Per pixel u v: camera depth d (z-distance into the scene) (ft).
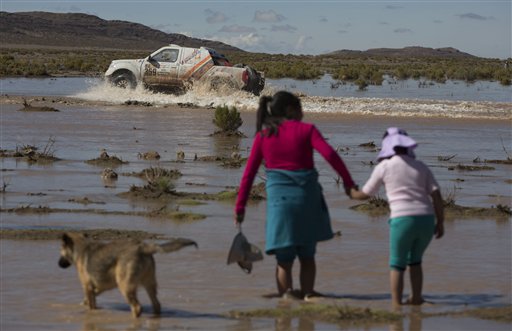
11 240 57.47
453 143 125.59
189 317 41.55
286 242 44.62
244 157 106.22
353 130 139.44
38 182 83.15
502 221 68.90
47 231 59.77
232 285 47.88
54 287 46.57
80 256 42.42
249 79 189.88
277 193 44.88
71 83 267.39
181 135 128.88
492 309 43.57
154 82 193.47
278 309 42.78
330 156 44.45
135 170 92.43
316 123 148.97
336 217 68.95
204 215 67.46
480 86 302.86
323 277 50.08
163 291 46.39
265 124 45.57
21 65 354.95
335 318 41.47
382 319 41.47
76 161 98.43
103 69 375.45
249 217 67.82
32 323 39.96
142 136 125.80
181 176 89.45
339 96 227.20
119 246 41.83
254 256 46.03
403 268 44.68
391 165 45.03
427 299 46.03
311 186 45.03
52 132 127.03
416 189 44.83
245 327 39.78
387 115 165.78
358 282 49.19
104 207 70.85
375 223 66.59
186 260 53.16
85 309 42.73
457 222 68.08
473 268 52.80
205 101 186.09
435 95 239.71
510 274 51.47
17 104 173.47
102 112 161.99
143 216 67.26
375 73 322.55
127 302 42.16
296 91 241.35
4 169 90.84
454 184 88.58
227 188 82.07
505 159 109.29
